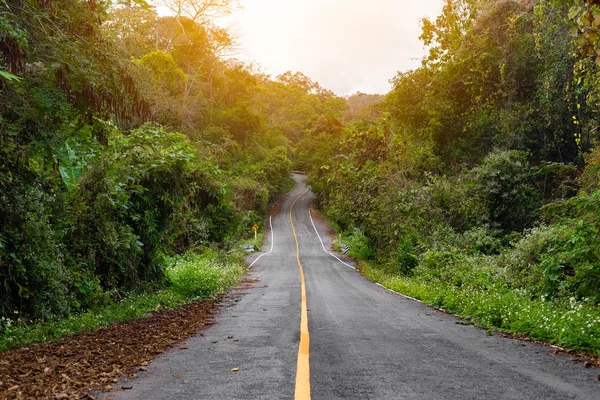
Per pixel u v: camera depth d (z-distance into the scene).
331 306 11.98
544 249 14.84
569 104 25.17
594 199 11.48
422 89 35.81
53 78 8.02
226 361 5.27
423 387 4.05
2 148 8.49
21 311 8.77
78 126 9.05
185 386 4.18
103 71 8.90
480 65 32.62
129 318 10.12
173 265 19.80
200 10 65.81
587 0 5.84
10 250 8.89
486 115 31.94
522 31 30.80
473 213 25.47
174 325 8.86
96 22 8.91
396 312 10.95
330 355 5.55
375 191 32.50
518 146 29.30
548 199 27.08
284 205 83.12
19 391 4.09
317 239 57.25
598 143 21.81
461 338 7.10
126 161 13.03
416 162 31.98
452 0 33.50
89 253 11.84
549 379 4.37
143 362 5.34
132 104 9.51
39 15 7.70
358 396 3.76
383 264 30.05
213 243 30.41
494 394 3.82
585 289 10.69
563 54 25.89
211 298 14.82
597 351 5.77
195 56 70.12
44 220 9.67
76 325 8.52
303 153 104.31
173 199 14.55
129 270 13.50
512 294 11.78
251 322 8.98
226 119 75.94
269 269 31.25
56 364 5.33
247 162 72.12
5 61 7.11
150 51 54.16
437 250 22.83
